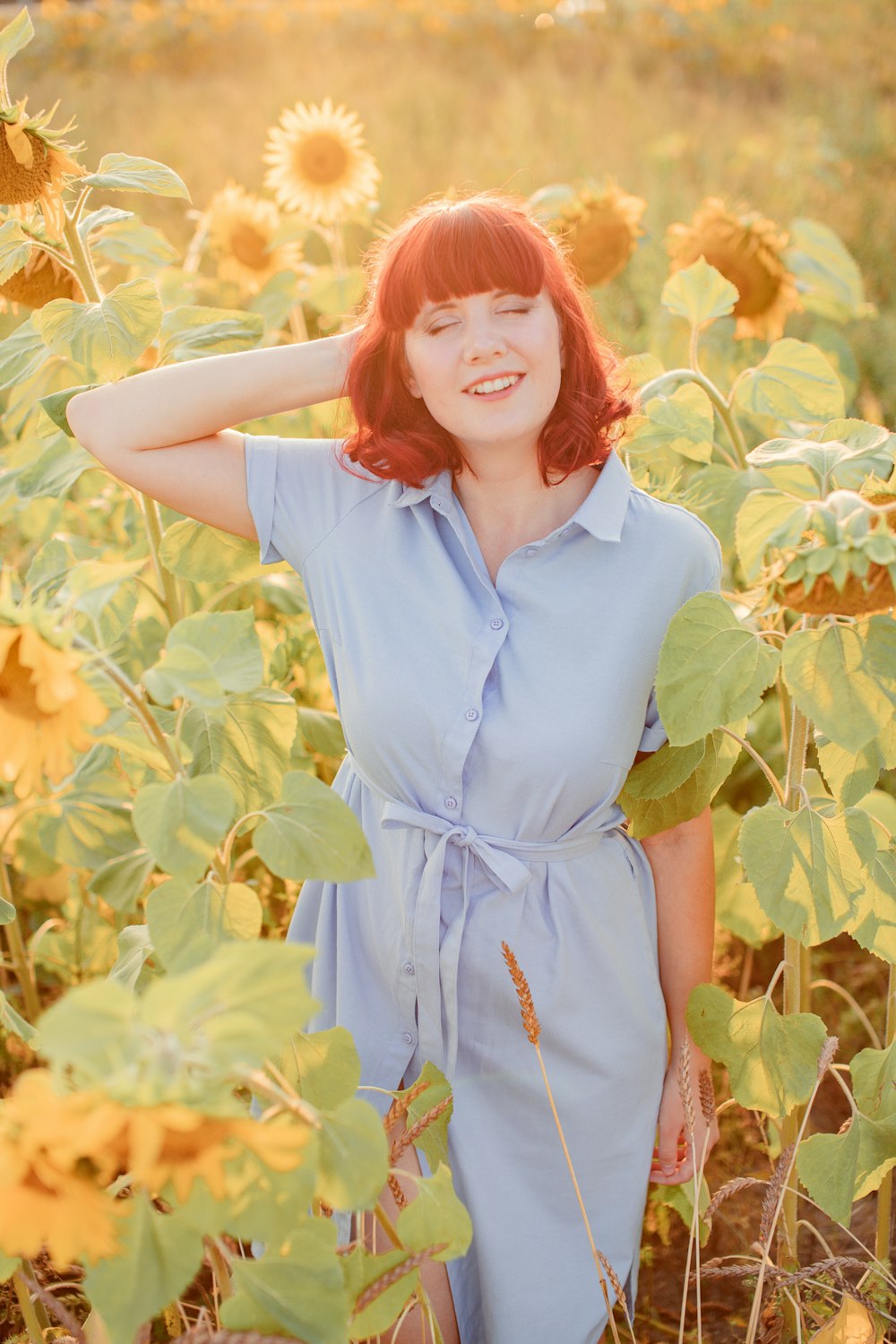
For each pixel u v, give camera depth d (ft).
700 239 8.75
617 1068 5.74
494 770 5.23
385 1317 4.15
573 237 9.89
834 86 26.43
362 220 10.75
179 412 5.47
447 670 5.20
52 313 5.54
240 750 5.57
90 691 3.61
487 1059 5.63
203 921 4.30
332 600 5.50
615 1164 5.89
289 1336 3.77
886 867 5.58
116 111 29.48
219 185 23.62
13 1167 3.09
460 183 21.91
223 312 6.43
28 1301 5.67
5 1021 5.28
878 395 13.48
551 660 5.18
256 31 37.27
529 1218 5.77
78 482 10.94
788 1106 5.61
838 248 9.89
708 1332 6.79
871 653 4.65
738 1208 7.43
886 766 5.36
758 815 5.37
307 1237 3.89
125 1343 3.42
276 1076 3.86
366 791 5.83
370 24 37.06
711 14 34.22
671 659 4.80
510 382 4.93
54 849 6.84
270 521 5.56
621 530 5.24
